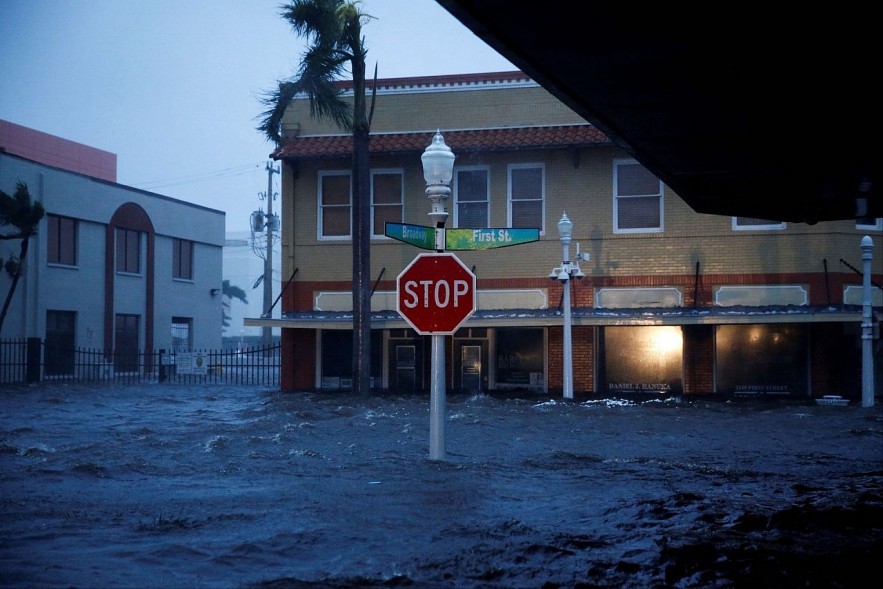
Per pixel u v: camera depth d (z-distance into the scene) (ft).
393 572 18.65
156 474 32.14
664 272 86.89
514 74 90.68
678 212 86.84
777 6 23.26
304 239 94.32
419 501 26.50
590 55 26.84
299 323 89.20
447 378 90.68
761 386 84.64
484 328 90.12
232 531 22.45
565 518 24.48
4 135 178.40
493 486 29.43
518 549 20.71
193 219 154.30
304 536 21.79
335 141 93.20
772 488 30.30
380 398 79.25
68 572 18.35
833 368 83.46
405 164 92.68
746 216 50.55
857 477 33.27
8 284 115.34
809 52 26.50
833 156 37.50
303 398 79.05
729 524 23.91
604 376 87.76
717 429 51.80
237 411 65.51
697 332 85.81
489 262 90.38
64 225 125.18
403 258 92.38
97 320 130.52
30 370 111.14
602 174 88.43
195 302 155.84
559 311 85.40
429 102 92.27
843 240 84.17
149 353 129.90
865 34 25.08
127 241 138.41
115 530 22.57
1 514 24.56
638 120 33.12
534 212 89.81
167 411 65.72
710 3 23.15
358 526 22.99
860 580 18.39
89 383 110.93
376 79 88.58
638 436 47.73
